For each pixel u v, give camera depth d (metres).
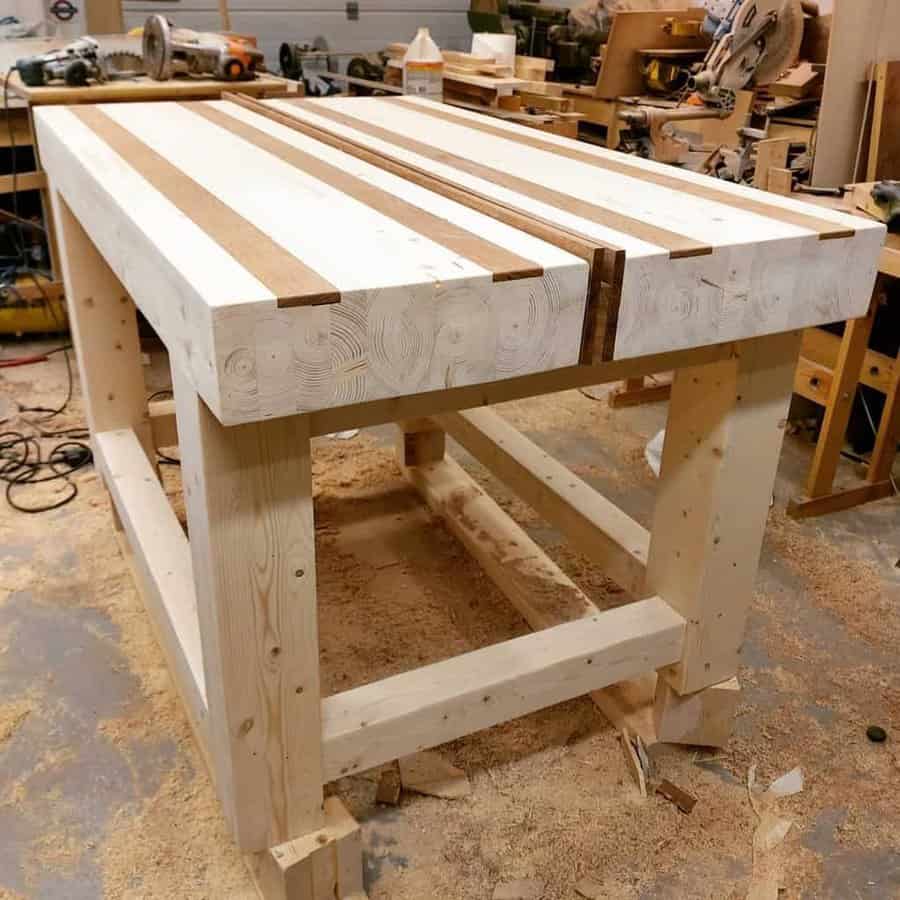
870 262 1.08
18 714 1.57
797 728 1.61
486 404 1.09
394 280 0.81
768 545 2.14
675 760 1.53
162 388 2.87
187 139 1.47
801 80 2.76
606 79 3.36
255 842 1.15
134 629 1.79
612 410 2.83
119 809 1.40
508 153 1.49
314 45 4.21
